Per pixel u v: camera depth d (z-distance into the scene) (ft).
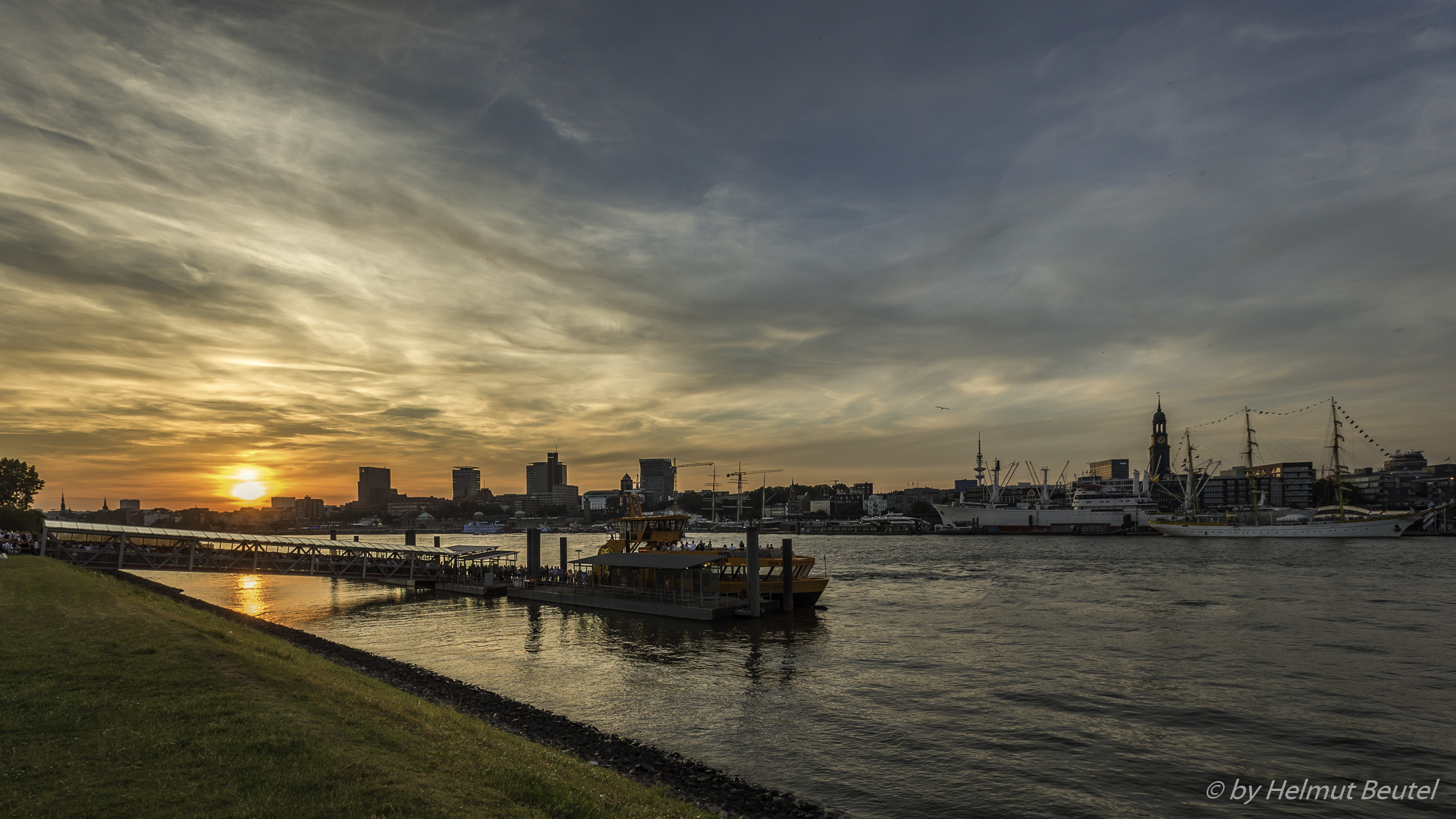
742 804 98.12
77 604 141.79
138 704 75.77
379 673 166.61
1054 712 147.23
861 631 239.30
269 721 72.54
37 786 56.18
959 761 120.78
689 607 263.29
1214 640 217.97
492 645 220.43
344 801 56.13
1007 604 298.56
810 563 304.50
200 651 102.01
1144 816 101.45
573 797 66.23
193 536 314.96
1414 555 572.92
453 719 97.19
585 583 326.24
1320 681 169.89
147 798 54.80
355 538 580.71
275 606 313.73
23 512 487.61
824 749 126.41
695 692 163.53
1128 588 351.46
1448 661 189.98
